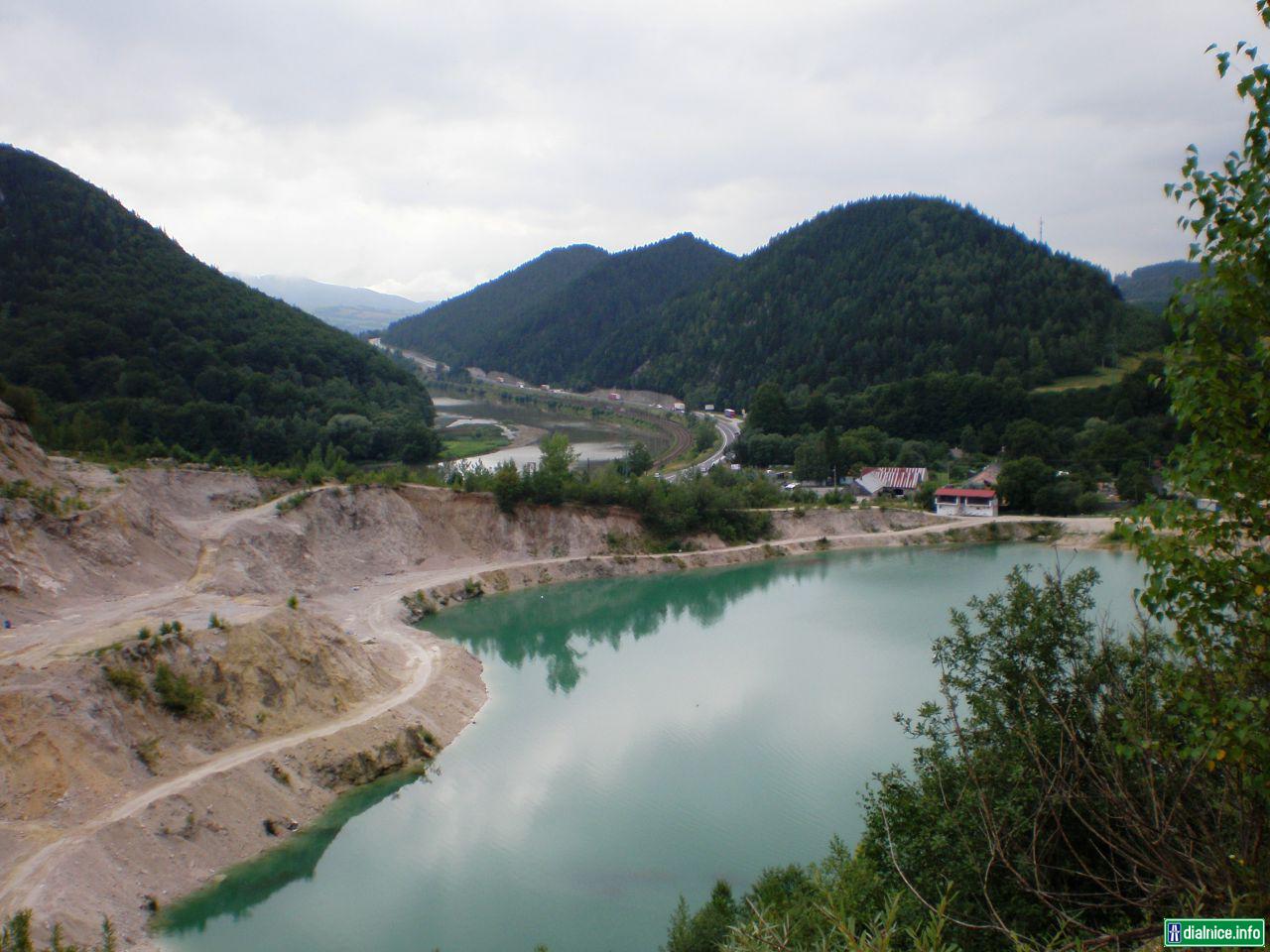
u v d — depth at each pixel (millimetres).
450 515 125375
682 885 44625
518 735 65438
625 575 125875
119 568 77125
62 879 40281
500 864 47281
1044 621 25234
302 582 98750
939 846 23562
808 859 46125
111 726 50531
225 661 59344
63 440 110750
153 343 182500
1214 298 13062
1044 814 20406
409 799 55469
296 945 40562
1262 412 12773
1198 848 15008
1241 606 13305
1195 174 13227
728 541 139250
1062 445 173875
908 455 187875
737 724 65438
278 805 51875
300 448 170125
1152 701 17750
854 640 87625
